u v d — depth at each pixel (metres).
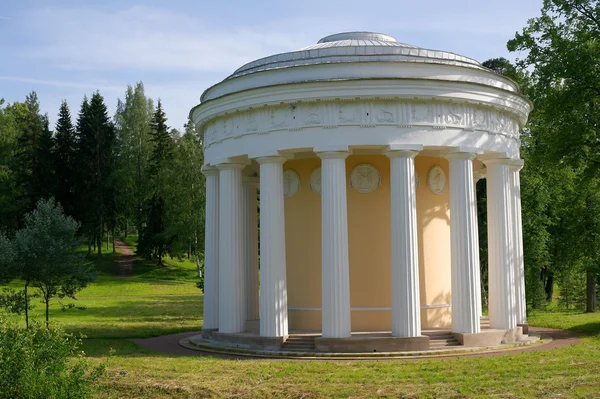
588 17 41.53
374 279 35.22
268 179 32.88
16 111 122.06
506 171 35.69
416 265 31.31
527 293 59.38
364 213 35.59
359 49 34.25
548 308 67.38
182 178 90.19
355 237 35.47
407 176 31.58
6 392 17.12
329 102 31.81
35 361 18.27
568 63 39.69
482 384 22.39
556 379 22.84
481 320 38.44
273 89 32.22
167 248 101.62
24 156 98.75
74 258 39.56
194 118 38.72
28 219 40.44
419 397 21.12
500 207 35.38
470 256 32.50
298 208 36.88
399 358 29.09
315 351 30.67
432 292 36.09
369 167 35.81
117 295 80.00
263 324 32.38
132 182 110.31
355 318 34.84
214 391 22.83
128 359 29.94
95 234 107.00
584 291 67.25
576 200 55.12
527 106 37.31
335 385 23.14
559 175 56.16
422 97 31.75
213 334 35.81
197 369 26.66
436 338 32.09
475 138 33.19
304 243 36.53
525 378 23.19
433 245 36.50
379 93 31.36
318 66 32.44
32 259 38.12
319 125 31.73
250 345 32.69
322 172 31.97
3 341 18.03
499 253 35.19
